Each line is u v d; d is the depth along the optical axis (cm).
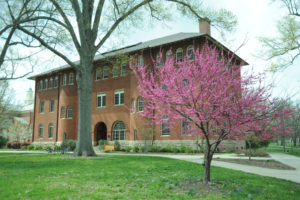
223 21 1709
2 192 620
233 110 616
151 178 823
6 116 4006
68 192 607
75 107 3444
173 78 647
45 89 3947
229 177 855
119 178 822
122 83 3003
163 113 693
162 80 715
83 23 1731
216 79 662
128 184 723
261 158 1736
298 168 1239
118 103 3014
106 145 2769
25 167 1101
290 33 1298
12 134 4631
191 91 620
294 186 750
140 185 700
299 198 597
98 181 760
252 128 633
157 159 1453
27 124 5247
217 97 613
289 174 1015
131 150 2628
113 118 3012
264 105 616
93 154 1700
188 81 684
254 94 627
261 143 1950
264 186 720
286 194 636
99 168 1066
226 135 665
